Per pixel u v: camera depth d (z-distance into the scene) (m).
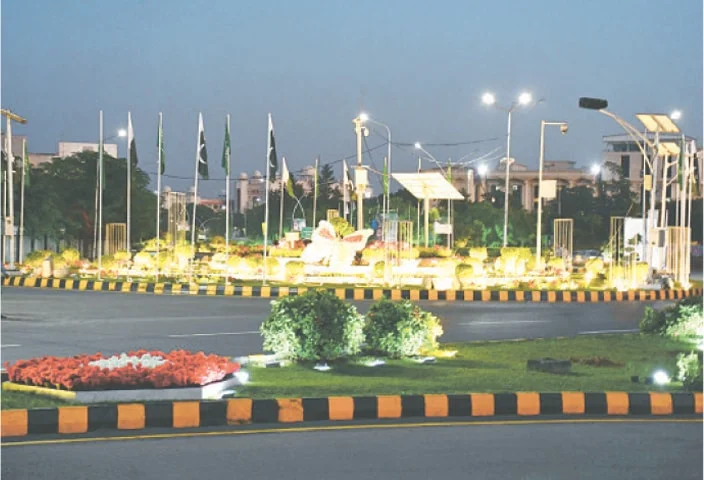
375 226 52.41
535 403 12.16
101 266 36.28
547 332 20.80
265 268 32.25
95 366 12.02
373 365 14.88
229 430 10.83
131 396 11.53
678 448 9.99
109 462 9.15
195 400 11.48
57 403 11.23
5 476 8.58
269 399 11.48
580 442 10.27
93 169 59.84
